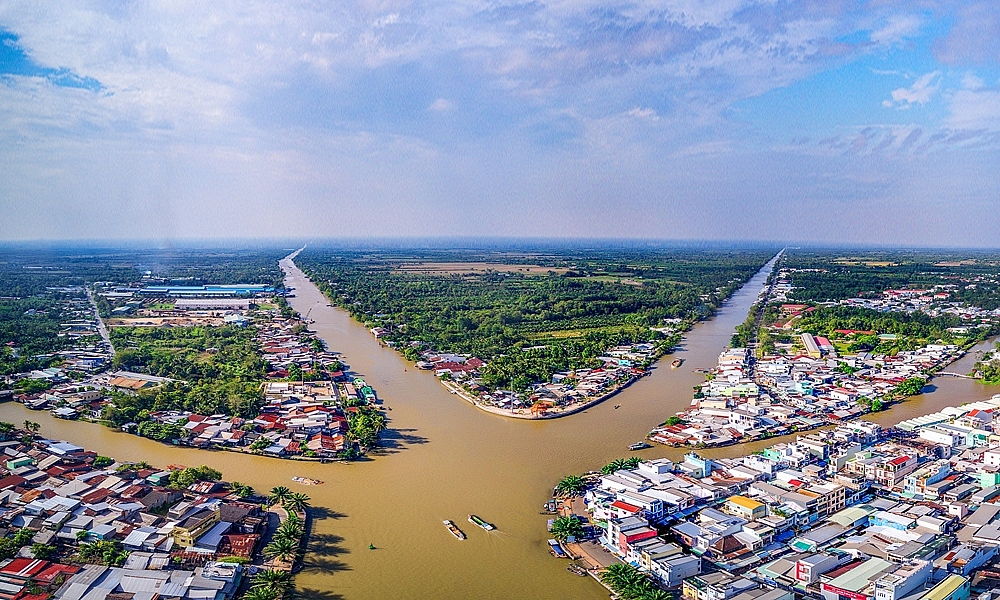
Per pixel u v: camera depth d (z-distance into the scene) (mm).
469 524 143500
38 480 155875
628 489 152125
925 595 111312
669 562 120500
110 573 118000
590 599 117375
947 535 133000
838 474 162500
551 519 146125
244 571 122688
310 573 124000
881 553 126875
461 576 123938
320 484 163375
